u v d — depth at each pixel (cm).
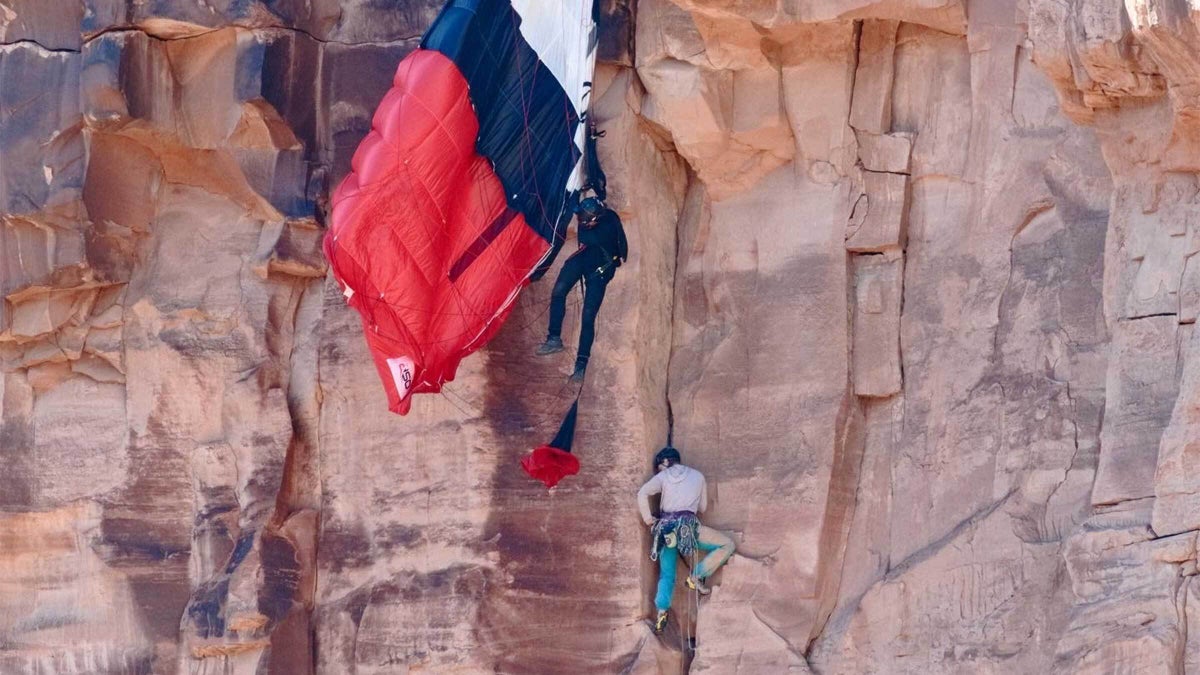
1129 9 1020
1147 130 1104
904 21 1274
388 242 1215
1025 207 1220
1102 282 1172
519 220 1245
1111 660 1060
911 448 1252
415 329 1223
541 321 1315
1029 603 1158
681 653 1280
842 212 1291
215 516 1342
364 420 1334
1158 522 1068
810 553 1257
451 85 1215
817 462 1268
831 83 1290
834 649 1234
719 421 1312
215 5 1334
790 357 1295
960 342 1239
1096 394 1166
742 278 1325
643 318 1315
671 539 1260
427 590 1296
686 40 1289
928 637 1194
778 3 1234
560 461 1234
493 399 1309
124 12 1326
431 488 1312
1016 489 1185
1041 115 1220
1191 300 1100
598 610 1280
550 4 1245
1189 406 1059
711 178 1327
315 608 1327
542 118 1245
